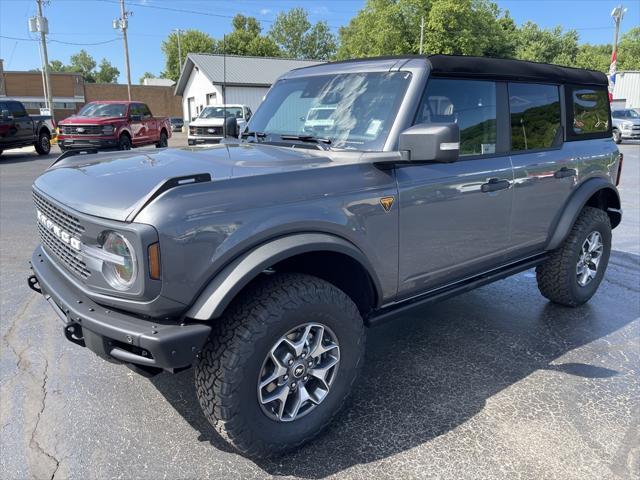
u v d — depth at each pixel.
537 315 4.57
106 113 18.19
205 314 2.27
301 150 3.18
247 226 2.37
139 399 3.21
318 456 2.71
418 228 3.10
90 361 3.66
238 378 2.39
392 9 39.16
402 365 3.65
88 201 2.42
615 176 4.79
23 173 14.02
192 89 40.72
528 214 3.88
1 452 2.70
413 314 4.57
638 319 4.50
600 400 3.22
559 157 4.09
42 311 4.51
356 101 3.24
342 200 2.70
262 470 2.60
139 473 2.57
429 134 2.60
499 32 41.69
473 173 3.37
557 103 4.17
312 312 2.59
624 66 71.75
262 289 2.53
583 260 4.61
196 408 3.12
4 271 5.55
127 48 40.34
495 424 2.97
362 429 2.93
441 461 2.66
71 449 2.74
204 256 2.27
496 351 3.88
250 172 2.54
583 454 2.71
